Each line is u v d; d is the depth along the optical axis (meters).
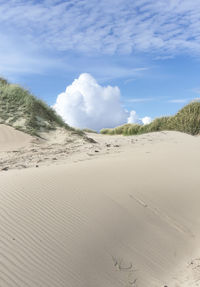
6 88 14.09
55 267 3.31
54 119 14.27
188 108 19.33
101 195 5.10
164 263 3.93
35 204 4.41
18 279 3.00
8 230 3.70
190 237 4.66
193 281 3.55
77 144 11.04
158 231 4.61
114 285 3.33
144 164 7.37
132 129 24.84
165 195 5.68
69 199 4.75
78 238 3.87
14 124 12.16
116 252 3.86
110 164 7.12
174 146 10.40
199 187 6.25
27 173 5.83
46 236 3.75
